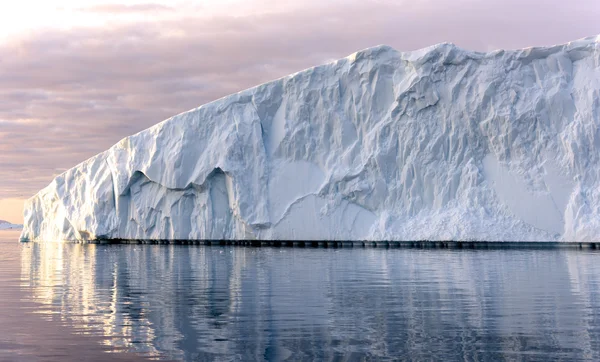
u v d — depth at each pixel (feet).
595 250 157.17
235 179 197.67
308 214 191.31
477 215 175.42
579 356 39.58
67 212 236.84
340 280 83.66
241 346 42.96
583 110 175.22
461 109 183.93
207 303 62.03
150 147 214.69
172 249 182.09
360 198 188.14
